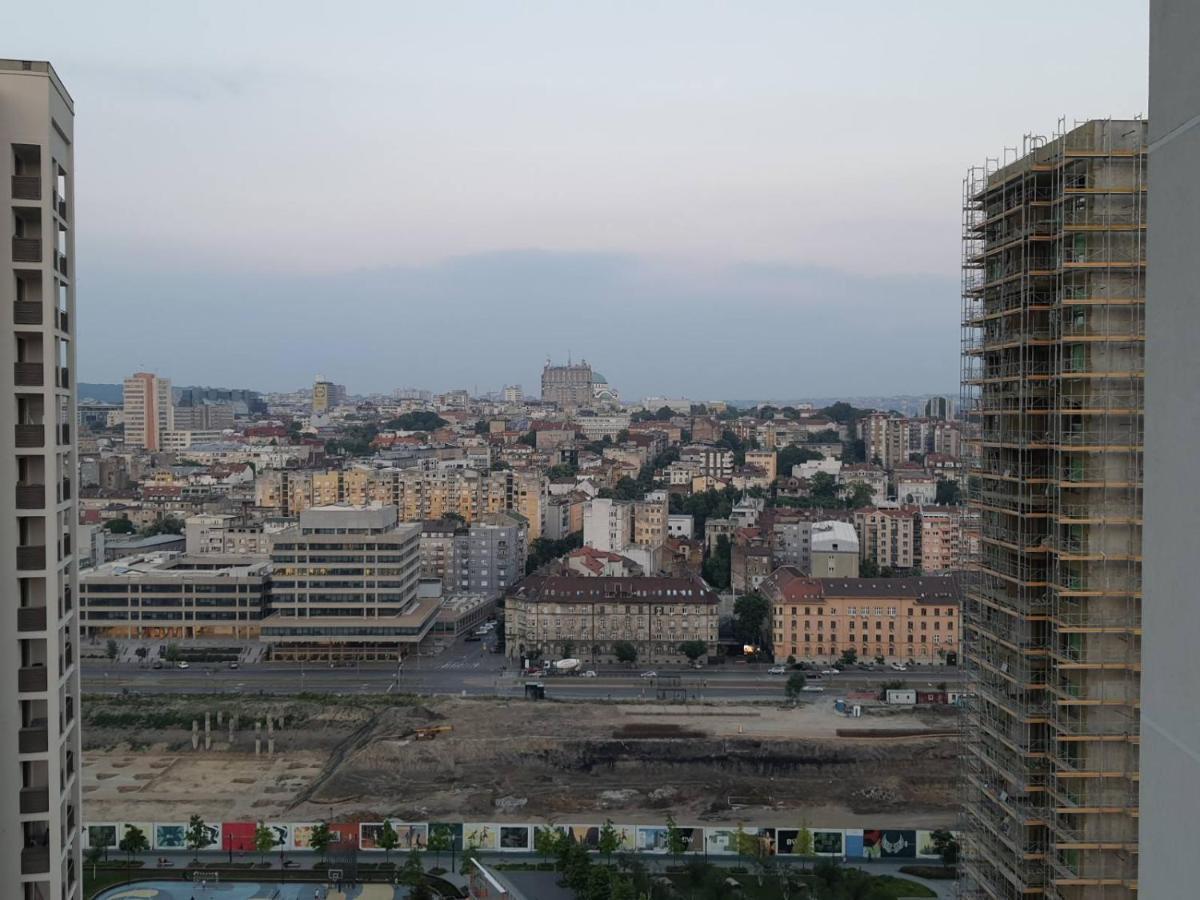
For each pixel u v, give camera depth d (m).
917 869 172.88
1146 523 23.53
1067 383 121.69
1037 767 125.50
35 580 75.31
